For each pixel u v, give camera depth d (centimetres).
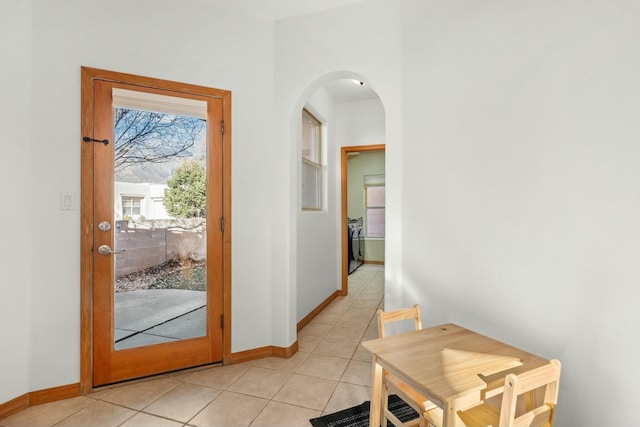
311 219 360
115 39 214
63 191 200
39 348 194
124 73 216
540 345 155
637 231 120
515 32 166
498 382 117
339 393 205
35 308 193
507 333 170
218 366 242
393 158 233
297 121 271
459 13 195
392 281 233
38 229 193
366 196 754
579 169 139
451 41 199
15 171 185
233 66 251
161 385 215
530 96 159
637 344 120
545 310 153
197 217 240
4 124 181
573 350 142
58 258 198
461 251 195
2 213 181
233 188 250
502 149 172
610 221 129
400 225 231
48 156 196
